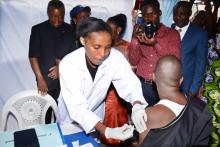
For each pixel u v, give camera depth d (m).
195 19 2.84
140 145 1.24
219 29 2.67
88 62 1.62
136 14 2.64
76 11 2.54
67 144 1.38
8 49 2.52
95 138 1.55
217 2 2.82
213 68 2.49
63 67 1.63
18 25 2.49
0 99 2.58
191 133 1.20
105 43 1.39
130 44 2.42
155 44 2.29
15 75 2.58
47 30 2.56
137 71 2.46
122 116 2.30
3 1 2.40
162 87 1.29
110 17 2.53
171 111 1.23
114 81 1.83
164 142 1.17
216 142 2.51
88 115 1.49
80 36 1.46
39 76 2.60
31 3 2.48
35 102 1.94
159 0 2.71
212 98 2.51
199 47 2.51
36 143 1.31
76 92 1.59
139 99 1.71
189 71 2.57
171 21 2.79
